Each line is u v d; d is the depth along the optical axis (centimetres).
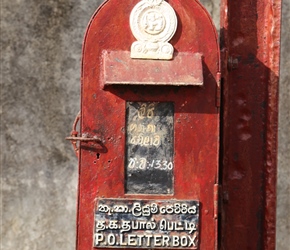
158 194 348
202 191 348
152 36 344
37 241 484
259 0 381
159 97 346
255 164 385
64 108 485
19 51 482
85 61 344
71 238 485
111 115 346
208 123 347
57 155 485
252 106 383
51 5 484
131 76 336
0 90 482
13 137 484
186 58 343
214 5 487
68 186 486
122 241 346
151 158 347
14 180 484
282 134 483
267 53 380
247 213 386
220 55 354
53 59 484
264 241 381
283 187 483
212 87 347
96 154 346
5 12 481
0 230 482
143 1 345
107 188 347
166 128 347
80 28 485
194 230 346
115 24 345
